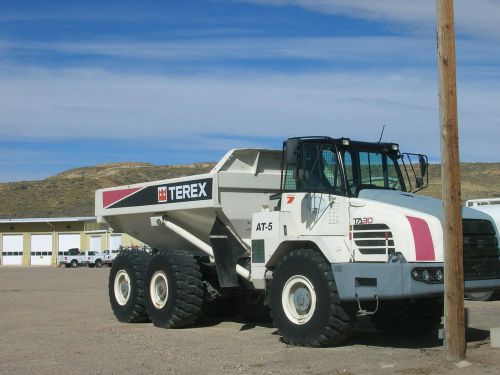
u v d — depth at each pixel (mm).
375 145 11227
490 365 8609
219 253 12703
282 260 10758
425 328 11523
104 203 15500
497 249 10281
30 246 74062
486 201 19078
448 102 8828
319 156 10945
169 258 13031
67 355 10188
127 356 10008
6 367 9305
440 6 8891
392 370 8539
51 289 25984
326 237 10344
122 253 14531
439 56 8906
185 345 10938
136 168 130250
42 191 108375
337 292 10008
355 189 10617
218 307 14328
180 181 13336
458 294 8852
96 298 21141
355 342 10984
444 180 8859
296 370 8711
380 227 9938
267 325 13578
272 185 13016
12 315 15812
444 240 8922
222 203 12484
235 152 12609
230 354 9992
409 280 9336
